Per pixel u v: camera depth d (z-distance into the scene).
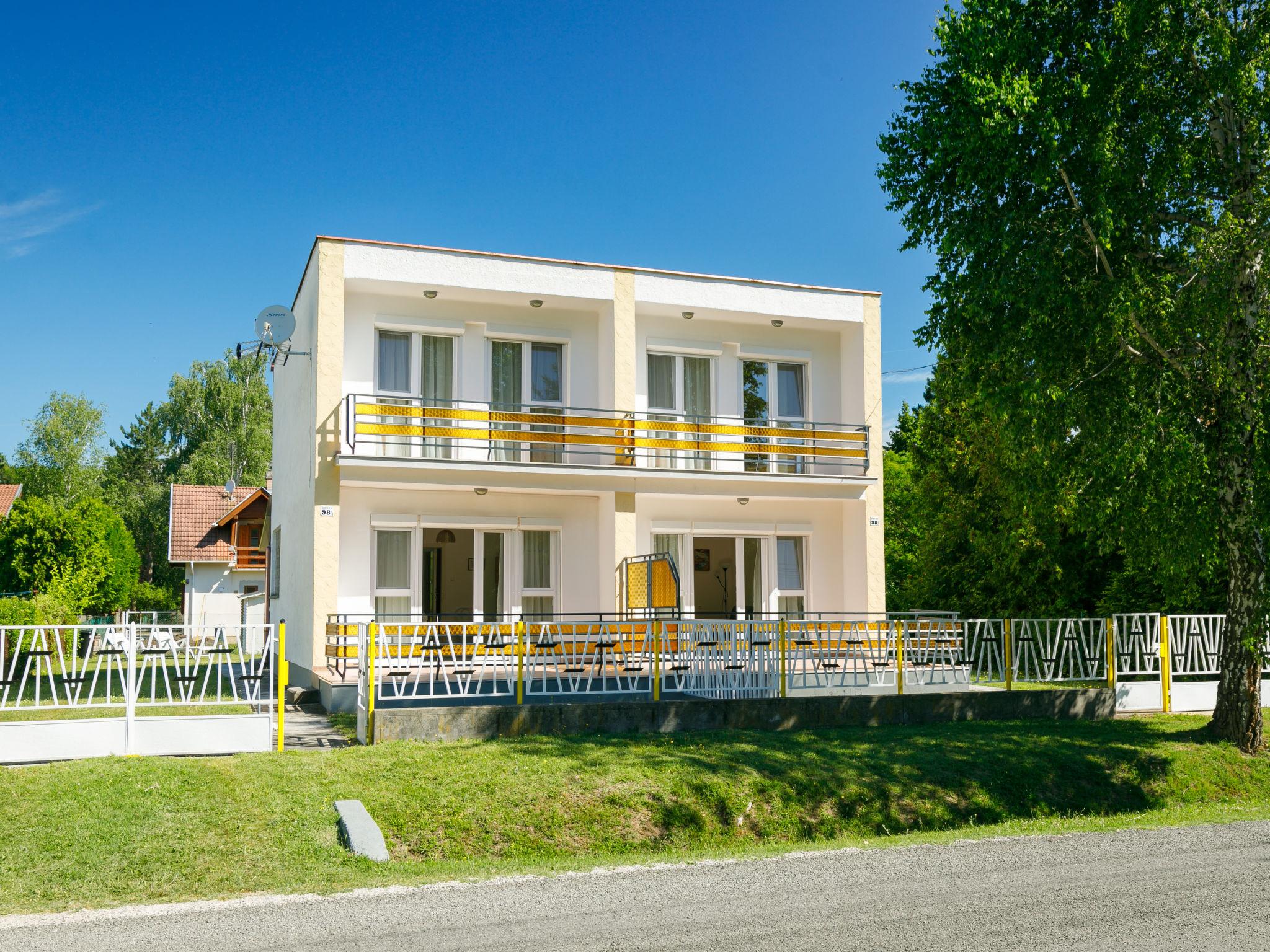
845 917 6.80
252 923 6.77
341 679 15.90
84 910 7.22
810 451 20.56
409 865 8.71
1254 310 13.73
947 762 12.62
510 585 19.61
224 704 11.88
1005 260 13.05
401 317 18.98
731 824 10.70
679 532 20.86
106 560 39.62
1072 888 7.61
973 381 14.56
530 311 19.88
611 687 15.71
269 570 25.27
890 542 44.31
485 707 12.65
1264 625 13.82
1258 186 13.38
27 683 17.02
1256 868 8.29
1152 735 14.69
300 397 20.05
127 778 10.01
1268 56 12.87
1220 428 14.17
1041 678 16.83
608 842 10.05
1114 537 15.92
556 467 18.59
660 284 19.91
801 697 14.74
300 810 9.58
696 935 6.39
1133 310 12.62
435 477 18.02
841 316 21.20
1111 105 12.76
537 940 6.27
